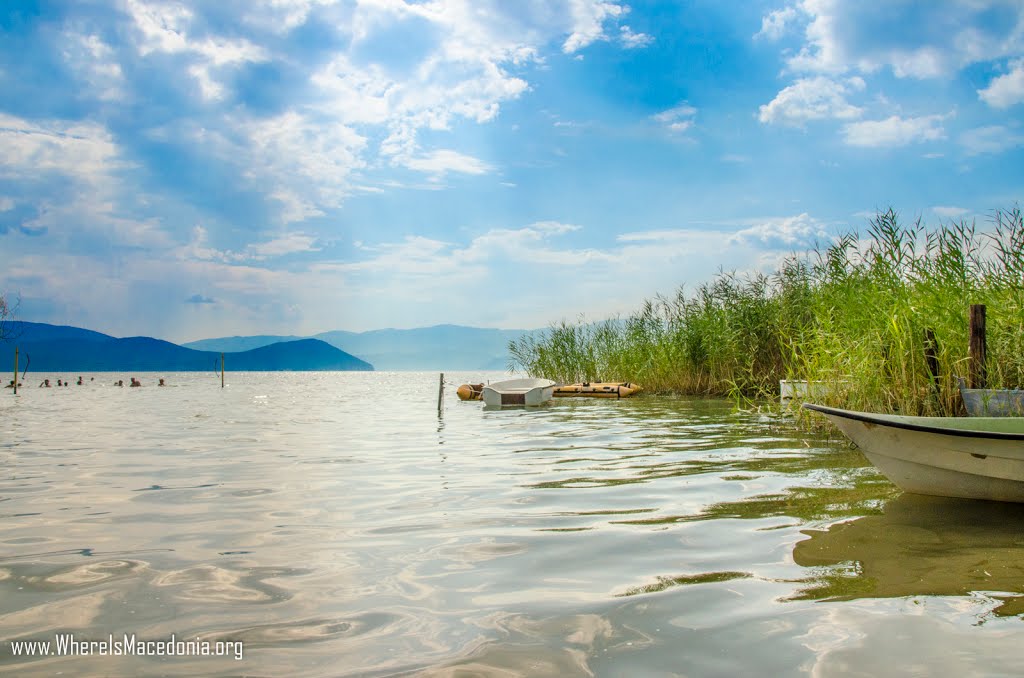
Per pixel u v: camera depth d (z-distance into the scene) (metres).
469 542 4.38
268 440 10.77
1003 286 8.84
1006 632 2.81
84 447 9.95
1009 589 3.35
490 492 6.07
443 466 7.69
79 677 2.53
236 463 8.10
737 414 13.60
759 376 16.31
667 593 3.37
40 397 30.36
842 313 10.27
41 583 3.63
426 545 4.33
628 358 22.48
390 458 8.42
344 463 8.02
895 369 8.52
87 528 4.87
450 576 3.70
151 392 37.53
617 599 3.29
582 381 23.48
